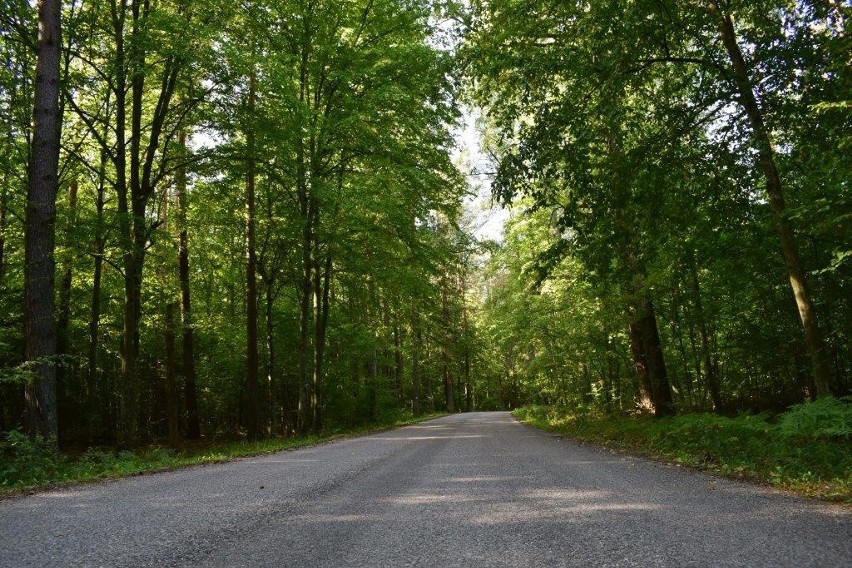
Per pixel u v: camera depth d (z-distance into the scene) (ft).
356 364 96.02
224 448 52.95
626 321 50.34
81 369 79.97
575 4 33.76
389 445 42.65
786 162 34.58
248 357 65.00
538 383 108.88
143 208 50.90
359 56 62.13
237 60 44.24
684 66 36.47
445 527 13.73
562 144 35.01
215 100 51.42
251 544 12.39
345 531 13.53
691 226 35.99
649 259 37.11
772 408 51.75
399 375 141.69
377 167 67.67
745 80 31.89
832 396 27.81
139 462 34.78
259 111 52.47
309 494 19.15
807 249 38.88
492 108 40.11
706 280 52.11
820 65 29.89
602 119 34.58
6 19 41.75
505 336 90.07
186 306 71.31
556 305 70.08
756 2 30.50
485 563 10.65
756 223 34.99
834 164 28.66
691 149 35.55
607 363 75.10
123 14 47.50
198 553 11.68
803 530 12.49
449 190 68.95
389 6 61.98
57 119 37.04
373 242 69.31
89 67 55.01
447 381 188.44
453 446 39.37
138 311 50.65
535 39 37.09
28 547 12.39
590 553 11.14
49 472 29.66
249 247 66.74
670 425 36.11
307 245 68.03
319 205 67.00
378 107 62.23
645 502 16.22
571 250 38.70
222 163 53.47
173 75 51.16
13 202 50.93
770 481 19.53
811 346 30.35
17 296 56.75
